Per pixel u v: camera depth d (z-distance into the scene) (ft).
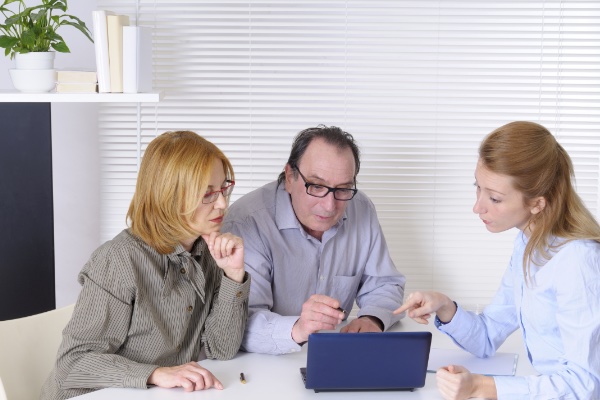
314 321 7.16
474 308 11.87
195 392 6.51
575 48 11.46
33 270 10.37
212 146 6.94
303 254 8.54
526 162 6.33
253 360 7.32
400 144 11.64
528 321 6.84
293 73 11.56
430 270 11.86
